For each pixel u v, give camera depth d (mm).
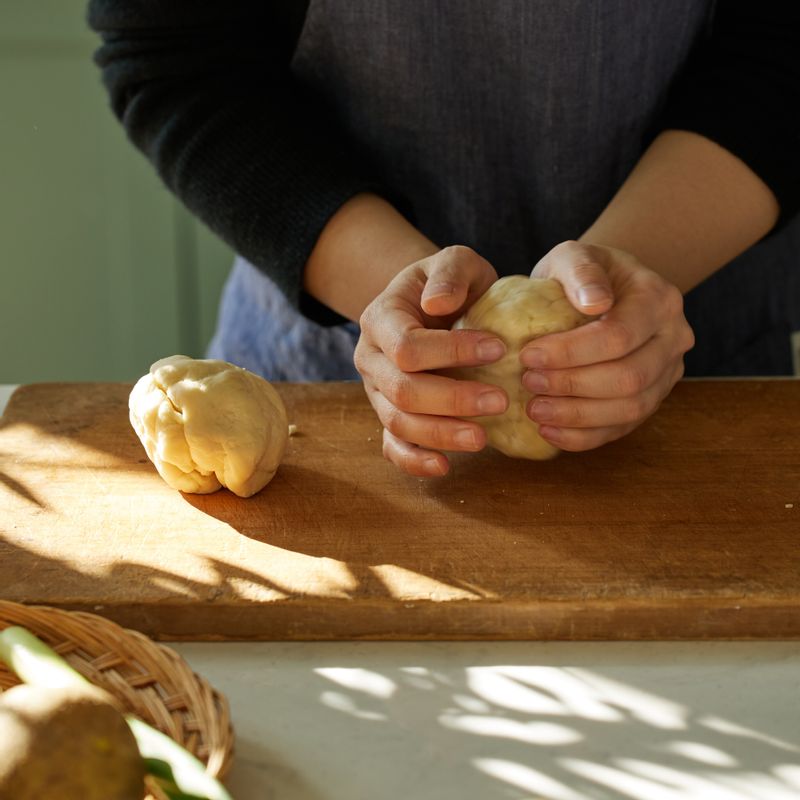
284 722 667
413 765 642
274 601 722
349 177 927
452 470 843
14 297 1693
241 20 971
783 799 623
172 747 615
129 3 963
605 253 835
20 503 810
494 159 1005
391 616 723
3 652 662
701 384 951
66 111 1589
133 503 811
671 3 941
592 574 740
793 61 933
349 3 941
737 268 1077
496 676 697
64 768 593
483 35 943
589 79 956
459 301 786
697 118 934
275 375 1129
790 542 765
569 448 808
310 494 819
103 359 1748
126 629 688
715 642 723
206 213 946
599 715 668
